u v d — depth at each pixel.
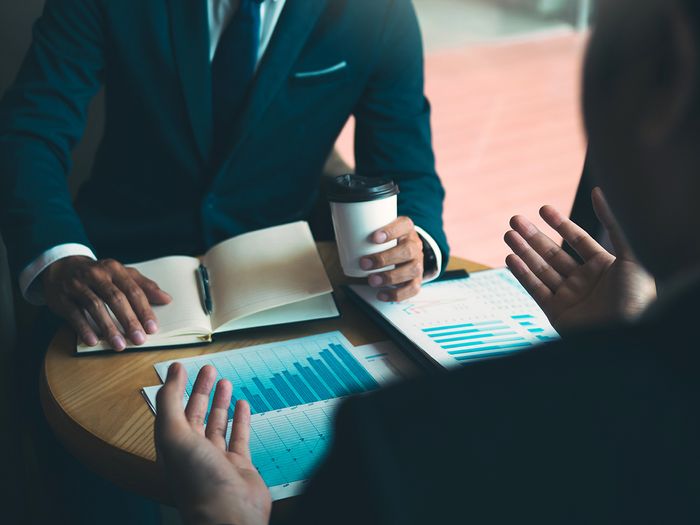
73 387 1.09
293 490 0.86
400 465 0.40
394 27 1.65
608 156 0.39
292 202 1.79
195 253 1.72
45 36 1.59
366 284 1.35
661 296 0.41
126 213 1.74
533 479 0.39
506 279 1.36
